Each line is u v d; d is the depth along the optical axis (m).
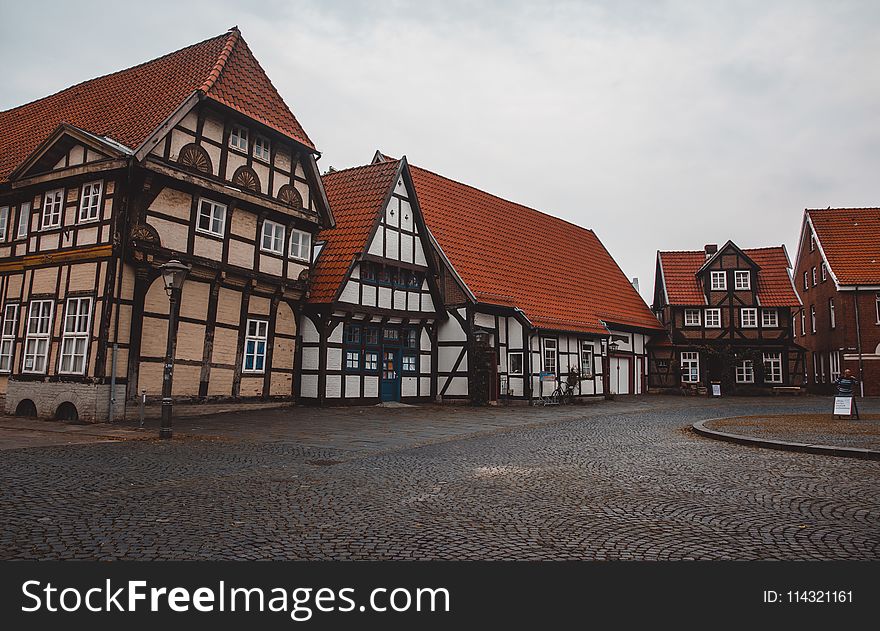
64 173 17.03
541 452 11.61
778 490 8.16
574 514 6.94
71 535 6.00
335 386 21.62
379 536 6.09
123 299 16.23
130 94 19.77
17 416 17.22
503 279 27.53
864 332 33.28
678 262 40.47
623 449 12.01
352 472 9.46
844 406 17.31
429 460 10.65
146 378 16.70
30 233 18.06
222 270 18.36
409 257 24.33
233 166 18.78
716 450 11.84
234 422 16.33
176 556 5.51
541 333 25.86
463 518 6.77
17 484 8.14
